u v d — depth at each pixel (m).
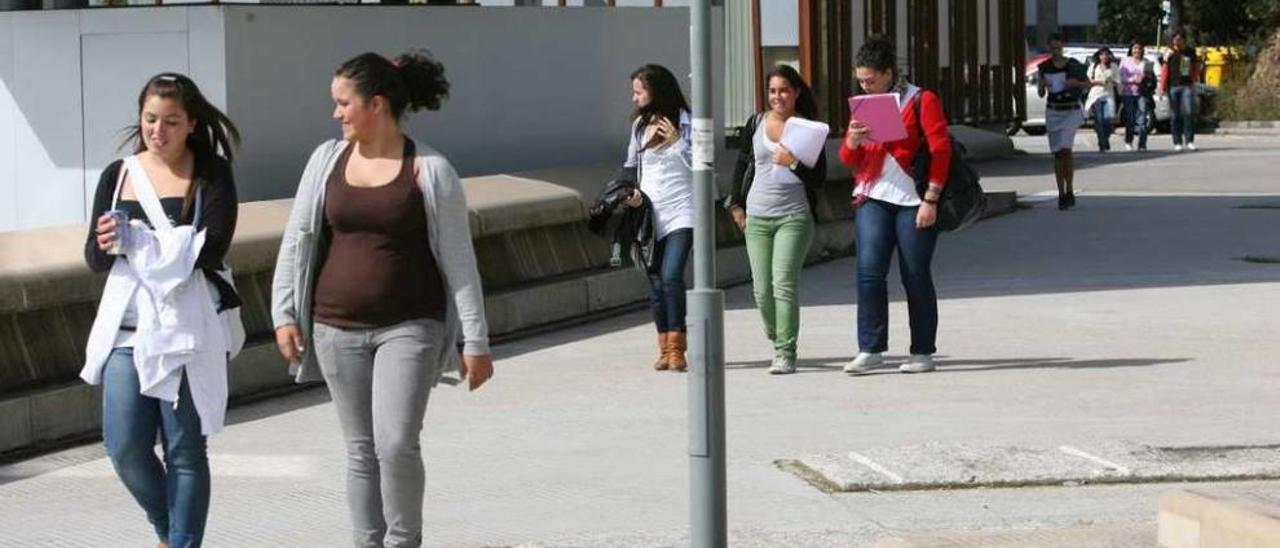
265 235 19.45
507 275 22.88
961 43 49.25
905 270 18.94
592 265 24.34
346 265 11.28
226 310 11.93
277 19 23.84
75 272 17.19
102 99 24.28
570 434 16.62
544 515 13.77
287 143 24.03
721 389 11.33
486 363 11.34
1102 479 14.30
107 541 13.38
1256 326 21.66
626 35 29.73
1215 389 17.94
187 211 11.66
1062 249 29.47
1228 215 33.88
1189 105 55.44
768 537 12.85
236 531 13.52
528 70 27.95
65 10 24.41
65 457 16.27
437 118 26.42
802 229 19.17
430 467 15.41
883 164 18.83
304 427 17.30
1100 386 18.19
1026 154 51.66
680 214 19.52
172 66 23.66
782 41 40.31
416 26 25.97
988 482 14.30
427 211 11.20
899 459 14.84
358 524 11.62
